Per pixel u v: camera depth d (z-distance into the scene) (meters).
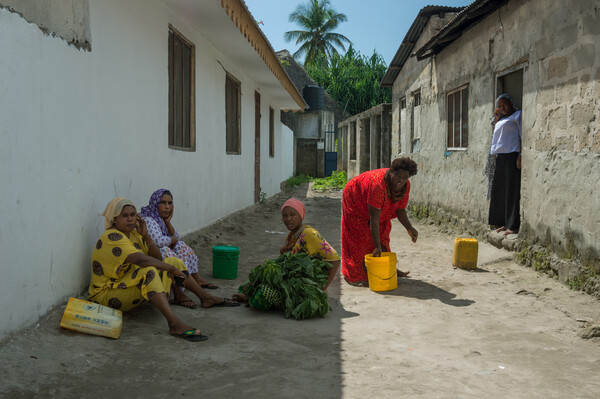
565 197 5.70
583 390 3.04
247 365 3.38
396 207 5.66
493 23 7.90
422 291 5.48
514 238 7.07
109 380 3.09
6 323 3.28
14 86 3.35
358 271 5.81
